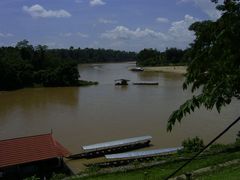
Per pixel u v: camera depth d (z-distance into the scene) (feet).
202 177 45.27
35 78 327.26
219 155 57.47
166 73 447.42
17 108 202.59
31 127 153.99
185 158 59.67
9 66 308.40
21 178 96.07
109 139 132.46
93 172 63.21
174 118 14.34
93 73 468.75
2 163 94.89
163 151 112.37
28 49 414.00
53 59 393.70
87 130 145.69
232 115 160.86
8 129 151.64
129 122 157.58
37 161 98.84
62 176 82.89
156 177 50.39
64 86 324.19
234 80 14.05
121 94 253.85
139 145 124.98
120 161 110.11
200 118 157.07
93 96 247.29
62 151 102.94
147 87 293.64
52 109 195.31
